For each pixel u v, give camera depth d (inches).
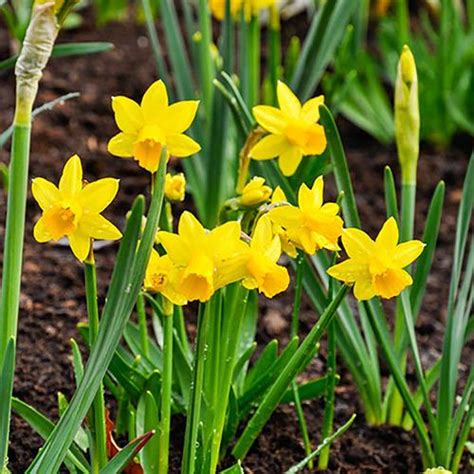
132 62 86.4
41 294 62.1
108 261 64.5
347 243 46.4
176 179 49.7
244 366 54.6
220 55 65.0
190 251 44.6
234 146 67.1
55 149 72.9
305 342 49.4
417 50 79.9
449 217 70.3
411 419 55.6
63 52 59.9
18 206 46.3
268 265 44.9
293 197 54.8
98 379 45.4
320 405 56.6
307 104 50.9
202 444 49.5
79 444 50.8
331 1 63.4
